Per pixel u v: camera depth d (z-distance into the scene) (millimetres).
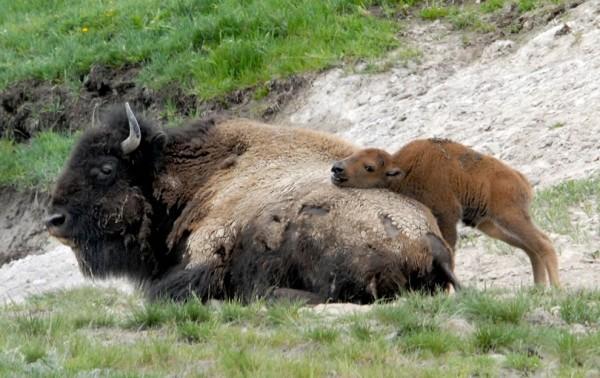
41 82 66875
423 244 29672
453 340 25516
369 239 29953
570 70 50562
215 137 34594
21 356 25344
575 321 26875
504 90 51281
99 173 34375
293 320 27656
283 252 30922
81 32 69688
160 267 34438
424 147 31000
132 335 28031
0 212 60250
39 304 35250
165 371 24609
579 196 39469
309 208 30891
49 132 64000
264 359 24562
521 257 36312
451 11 60594
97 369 24391
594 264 34594
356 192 30844
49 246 56781
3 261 57875
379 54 58594
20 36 72312
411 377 23484
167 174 34281
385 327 26688
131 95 63562
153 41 66188
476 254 37156
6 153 63438
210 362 25203
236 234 31875
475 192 30641
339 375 23812
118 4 71938
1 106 67250
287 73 59500
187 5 68125
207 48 63312
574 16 55125
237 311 28578
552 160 43688
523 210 30844
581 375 23516
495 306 26984
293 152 33656
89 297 37062
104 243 34594
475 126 48812
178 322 28406
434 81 55438
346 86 56969
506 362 24297
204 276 31859
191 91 61281
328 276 30203
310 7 63031
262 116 58312
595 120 45406
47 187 58594
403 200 30672
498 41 56281
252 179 33000
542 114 47406
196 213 33500
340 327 27000
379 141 51094
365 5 62812
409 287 29812
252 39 62625
